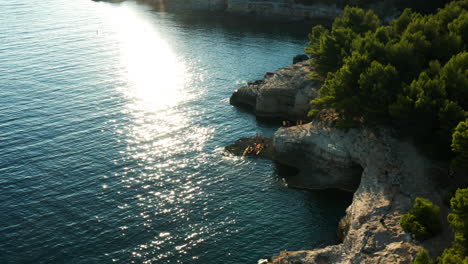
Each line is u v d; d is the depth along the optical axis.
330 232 54.22
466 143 44.69
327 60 81.00
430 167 54.81
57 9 191.12
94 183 63.88
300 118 87.38
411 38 67.94
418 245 43.53
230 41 142.88
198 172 67.56
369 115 61.50
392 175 55.28
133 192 61.97
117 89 99.75
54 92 96.56
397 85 59.53
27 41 137.12
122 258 49.41
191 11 191.50
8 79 103.19
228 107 92.94
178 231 54.06
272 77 95.19
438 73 59.41
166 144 75.88
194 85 104.12
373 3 155.50
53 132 78.50
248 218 56.75
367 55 64.75
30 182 63.78
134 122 83.69
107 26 161.88
